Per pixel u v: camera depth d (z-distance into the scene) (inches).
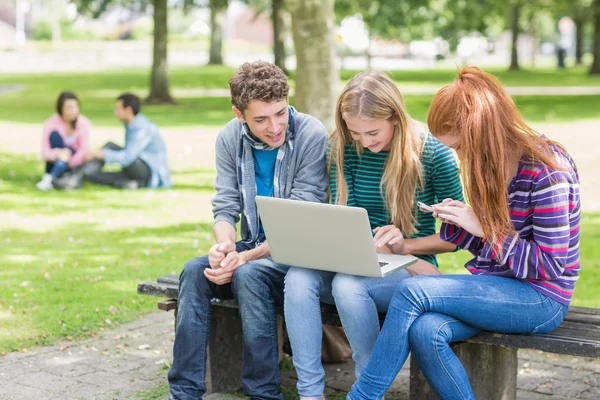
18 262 254.4
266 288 141.6
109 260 258.2
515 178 124.2
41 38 3193.9
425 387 135.0
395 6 997.8
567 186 122.3
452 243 136.3
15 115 748.0
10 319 198.7
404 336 124.3
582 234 297.4
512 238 123.3
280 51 1082.1
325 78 344.2
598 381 168.2
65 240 286.8
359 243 129.9
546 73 1523.1
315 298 137.8
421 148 145.9
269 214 136.4
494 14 1294.3
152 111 796.0
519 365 177.2
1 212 335.6
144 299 218.2
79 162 390.9
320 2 338.3
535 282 125.5
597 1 1381.6
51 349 182.9
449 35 1240.8
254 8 1364.4
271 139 148.5
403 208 146.3
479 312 124.0
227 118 730.2
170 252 269.9
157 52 877.8
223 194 158.4
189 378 141.9
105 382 165.0
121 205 352.8
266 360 140.9
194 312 141.9
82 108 823.7
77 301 213.8
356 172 151.6
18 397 156.4
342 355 176.1
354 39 1080.2
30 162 472.1
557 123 646.5
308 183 153.4
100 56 2043.6
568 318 134.7
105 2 1084.5
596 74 1418.6
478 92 123.6
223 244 142.0
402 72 1601.9
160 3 872.3
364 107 138.1
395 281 137.2
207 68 1686.8
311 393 136.5
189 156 499.8
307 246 135.3
